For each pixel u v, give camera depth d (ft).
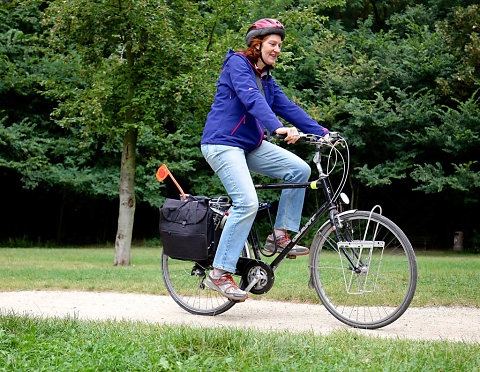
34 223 92.68
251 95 14.90
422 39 76.74
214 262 15.78
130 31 39.52
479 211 81.20
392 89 74.43
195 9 43.24
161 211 16.96
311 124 16.11
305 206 80.79
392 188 83.97
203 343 11.21
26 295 21.58
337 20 81.30
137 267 37.83
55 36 42.14
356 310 15.25
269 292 20.25
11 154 71.67
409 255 14.47
